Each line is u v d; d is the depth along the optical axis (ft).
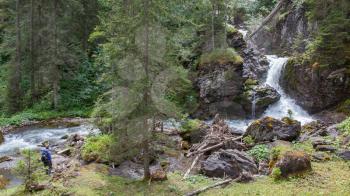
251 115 93.76
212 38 100.17
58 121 97.66
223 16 103.91
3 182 50.42
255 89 93.66
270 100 92.89
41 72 108.37
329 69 86.74
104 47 55.62
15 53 110.93
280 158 46.55
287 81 97.04
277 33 129.39
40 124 94.73
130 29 44.21
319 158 49.70
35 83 116.88
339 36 83.30
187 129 69.46
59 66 111.04
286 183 42.39
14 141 78.18
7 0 123.03
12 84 108.06
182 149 63.31
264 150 54.85
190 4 92.99
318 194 38.42
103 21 65.98
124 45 48.39
